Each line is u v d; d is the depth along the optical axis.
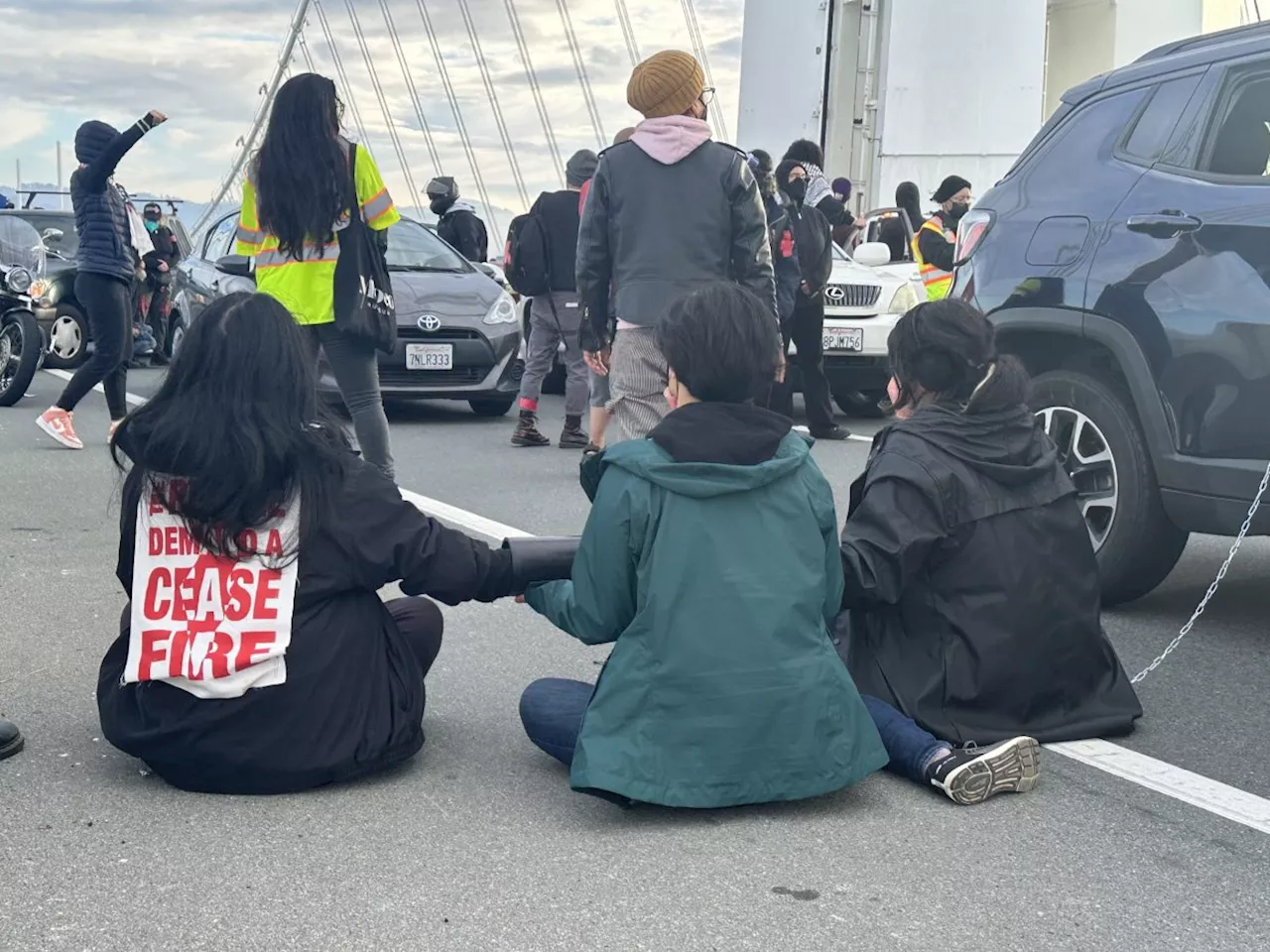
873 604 3.36
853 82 21.38
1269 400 4.27
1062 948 2.52
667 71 4.79
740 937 2.52
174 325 12.42
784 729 3.00
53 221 14.73
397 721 3.21
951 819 3.10
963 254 5.23
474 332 9.72
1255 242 4.35
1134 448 4.72
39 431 9.14
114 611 4.70
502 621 4.67
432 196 13.45
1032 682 3.50
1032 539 3.48
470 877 2.74
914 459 3.38
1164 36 21.44
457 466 7.97
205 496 2.92
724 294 3.13
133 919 2.53
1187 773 3.43
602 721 2.99
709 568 2.98
